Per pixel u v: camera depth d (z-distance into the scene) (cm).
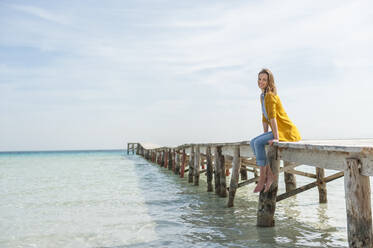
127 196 916
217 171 910
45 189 1098
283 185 1118
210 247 445
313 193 898
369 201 310
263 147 514
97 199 873
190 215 654
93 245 475
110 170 1964
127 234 525
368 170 300
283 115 513
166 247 452
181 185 1170
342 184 1083
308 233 501
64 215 680
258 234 500
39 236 527
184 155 1470
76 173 1764
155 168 2114
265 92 516
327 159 379
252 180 729
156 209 723
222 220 602
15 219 650
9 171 1978
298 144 410
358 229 307
